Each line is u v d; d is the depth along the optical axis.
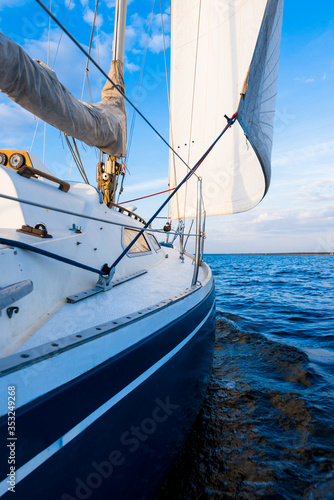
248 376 3.77
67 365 1.10
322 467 2.21
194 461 2.26
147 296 2.06
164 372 1.77
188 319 2.17
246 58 4.96
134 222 3.19
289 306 8.59
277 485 2.05
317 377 3.67
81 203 2.20
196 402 2.51
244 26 4.97
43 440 0.99
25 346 1.13
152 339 1.63
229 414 2.90
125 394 1.40
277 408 3.00
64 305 1.54
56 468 1.05
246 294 11.21
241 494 1.97
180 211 6.22
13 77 1.64
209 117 5.68
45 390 1.00
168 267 3.41
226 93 5.36
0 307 0.99
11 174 1.67
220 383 3.58
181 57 6.15
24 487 0.93
